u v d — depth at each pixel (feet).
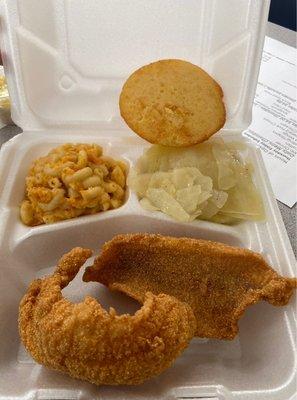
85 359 0.64
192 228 0.92
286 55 1.51
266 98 1.34
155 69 0.94
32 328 0.70
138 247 0.82
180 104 0.95
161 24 0.93
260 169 1.01
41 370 0.71
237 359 0.78
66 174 0.90
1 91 1.11
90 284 0.88
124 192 0.98
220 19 0.92
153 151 1.00
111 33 0.94
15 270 0.87
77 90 1.02
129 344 0.64
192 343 0.80
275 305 0.76
